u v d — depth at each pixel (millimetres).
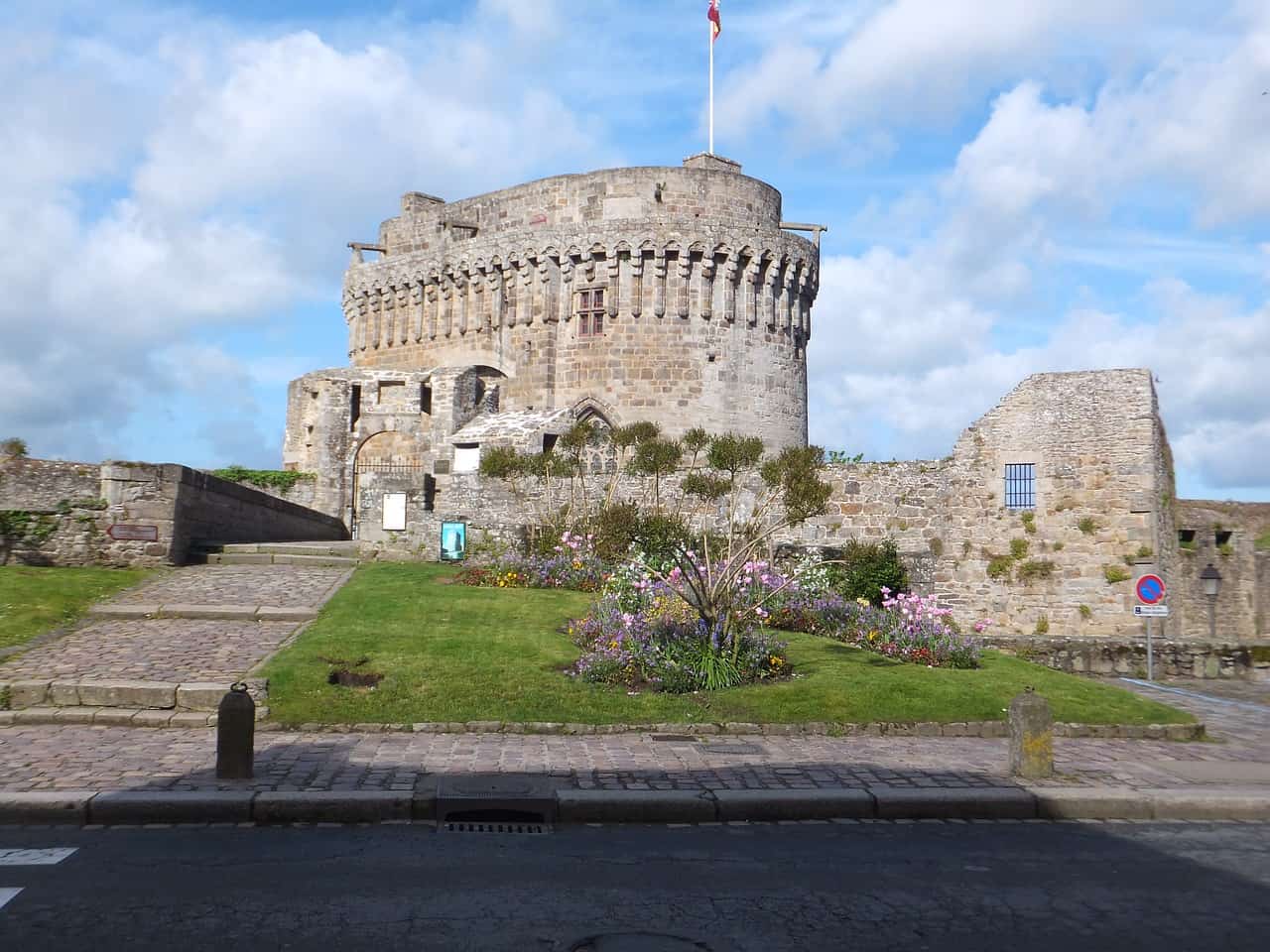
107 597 20609
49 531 24203
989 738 14789
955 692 16203
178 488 25500
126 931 7117
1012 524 30594
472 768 11750
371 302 54938
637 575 21609
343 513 45250
